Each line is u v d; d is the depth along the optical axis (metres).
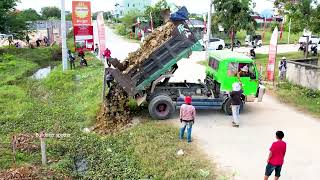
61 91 20.92
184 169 10.59
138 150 11.98
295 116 16.30
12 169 10.50
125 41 58.84
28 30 45.69
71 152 12.27
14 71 28.72
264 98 19.48
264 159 11.55
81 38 29.52
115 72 14.54
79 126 14.76
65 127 14.58
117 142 12.98
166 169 10.73
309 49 37.91
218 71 16.16
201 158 11.47
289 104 18.34
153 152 11.78
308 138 13.49
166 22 16.75
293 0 25.03
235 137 13.44
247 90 16.14
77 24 29.25
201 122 15.16
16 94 19.95
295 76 22.22
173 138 13.09
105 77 14.91
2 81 24.14
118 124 14.55
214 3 36.28
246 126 14.73
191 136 13.41
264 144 12.81
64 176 10.36
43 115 16.25
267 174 9.58
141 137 13.05
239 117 15.95
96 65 30.22
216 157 11.59
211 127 14.52
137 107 16.50
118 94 15.05
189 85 16.89
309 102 18.52
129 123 14.76
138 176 10.43
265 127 14.65
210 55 17.81
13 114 16.22
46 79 23.50
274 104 18.33
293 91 20.48
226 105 16.00
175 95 15.99
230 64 15.75
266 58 34.75
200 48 15.16
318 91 20.06
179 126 14.42
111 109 14.91
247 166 11.02
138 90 14.96
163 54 14.81
